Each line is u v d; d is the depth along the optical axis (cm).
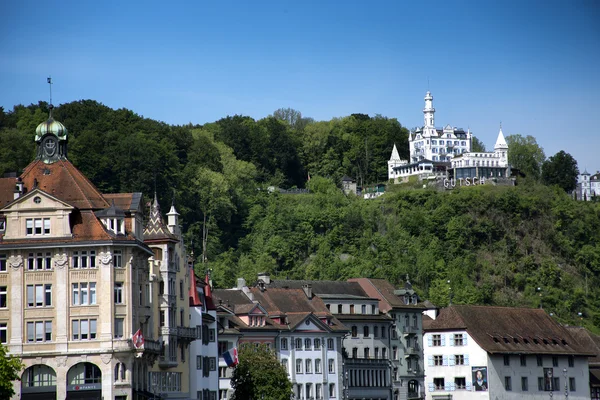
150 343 15262
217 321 18800
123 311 14812
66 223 14838
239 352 18275
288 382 18300
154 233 16350
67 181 15450
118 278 14838
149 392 15338
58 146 15838
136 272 15162
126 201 15662
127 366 14675
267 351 18525
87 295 14738
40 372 14700
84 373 14675
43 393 14600
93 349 14600
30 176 15588
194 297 17425
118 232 14950
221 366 18938
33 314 14725
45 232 14850
